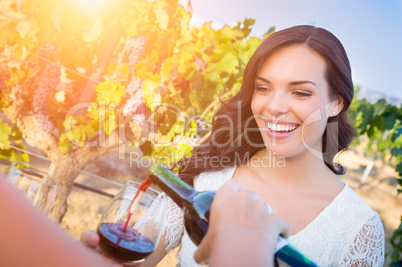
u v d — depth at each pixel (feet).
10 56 8.35
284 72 5.07
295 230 5.58
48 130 8.86
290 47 5.13
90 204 15.89
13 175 3.22
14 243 0.99
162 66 9.90
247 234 1.52
